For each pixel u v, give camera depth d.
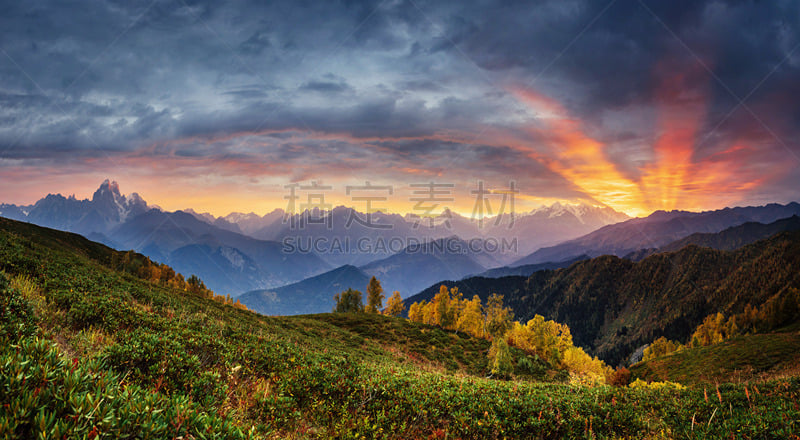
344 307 112.69
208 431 4.04
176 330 11.48
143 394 4.32
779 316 121.19
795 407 10.36
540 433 9.53
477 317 87.88
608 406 11.63
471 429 8.94
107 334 10.06
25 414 3.15
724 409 11.30
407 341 70.00
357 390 9.98
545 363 68.88
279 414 7.47
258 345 12.65
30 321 6.81
